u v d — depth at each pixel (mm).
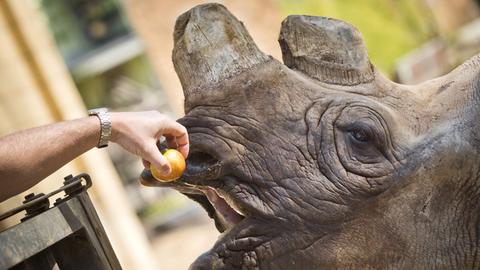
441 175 7227
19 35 17594
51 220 6559
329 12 35844
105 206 18859
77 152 6656
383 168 7207
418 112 7449
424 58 38344
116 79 38250
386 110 7293
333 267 7184
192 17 7293
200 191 7570
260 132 7184
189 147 7113
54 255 6844
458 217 7242
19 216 10922
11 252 6320
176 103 31297
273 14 30344
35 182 6539
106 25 39000
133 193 34344
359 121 7207
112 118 6723
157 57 31156
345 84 7410
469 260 7301
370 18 38219
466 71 7605
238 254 7180
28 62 17703
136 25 31188
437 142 7262
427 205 7227
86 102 38469
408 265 7250
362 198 7191
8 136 6496
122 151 34969
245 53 7254
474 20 42688
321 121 7238
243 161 7156
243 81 7203
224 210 7516
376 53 37938
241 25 7332
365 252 7203
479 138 7215
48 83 17969
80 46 39219
